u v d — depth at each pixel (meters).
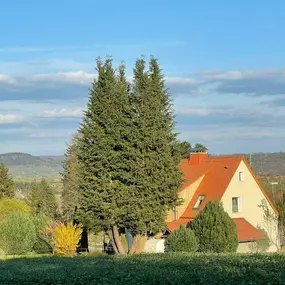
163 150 43.62
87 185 44.06
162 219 43.88
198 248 37.25
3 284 19.84
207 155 54.25
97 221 44.19
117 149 44.38
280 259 22.06
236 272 17.31
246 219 49.34
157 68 45.09
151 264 22.17
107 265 23.38
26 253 49.66
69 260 29.81
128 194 42.88
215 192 48.09
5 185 91.56
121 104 44.44
